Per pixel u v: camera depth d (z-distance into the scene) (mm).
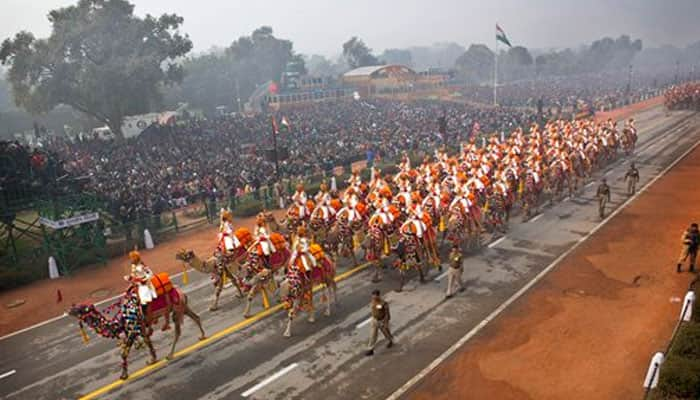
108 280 21781
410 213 18969
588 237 23172
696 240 18188
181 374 13828
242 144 51969
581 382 12508
